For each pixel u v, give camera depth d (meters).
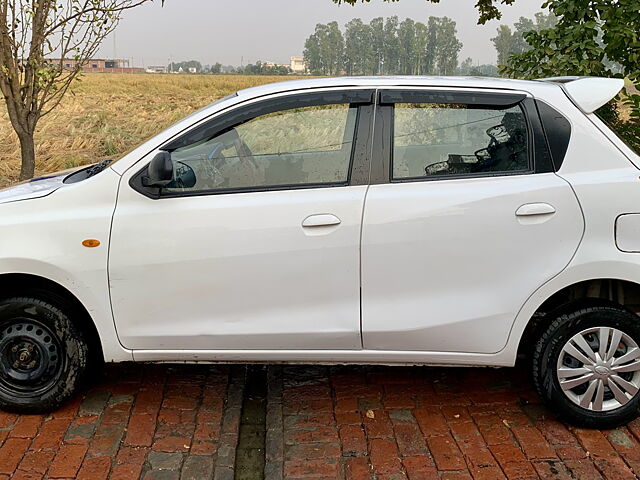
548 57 6.23
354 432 3.46
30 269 3.31
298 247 3.26
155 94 36.62
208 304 3.35
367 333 3.34
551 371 3.39
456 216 3.23
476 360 3.42
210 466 3.17
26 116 6.57
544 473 3.10
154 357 3.46
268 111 3.40
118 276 3.32
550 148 3.30
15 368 3.52
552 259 3.25
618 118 5.63
